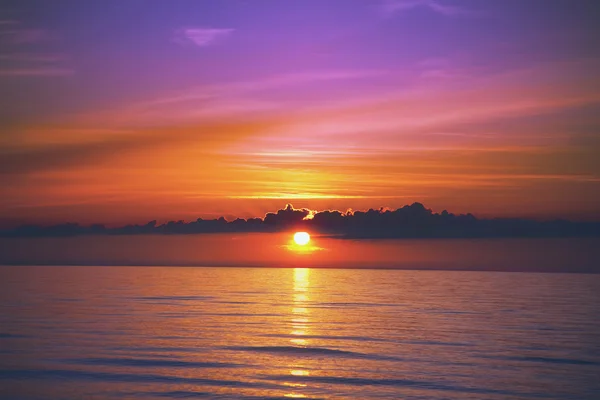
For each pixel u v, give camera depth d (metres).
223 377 32.72
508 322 64.00
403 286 171.75
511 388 30.62
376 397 28.61
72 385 30.58
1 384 30.67
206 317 66.31
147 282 176.12
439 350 42.97
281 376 33.12
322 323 61.31
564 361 38.41
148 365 35.84
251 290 137.00
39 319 62.12
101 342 45.25
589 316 72.12
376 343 46.41
